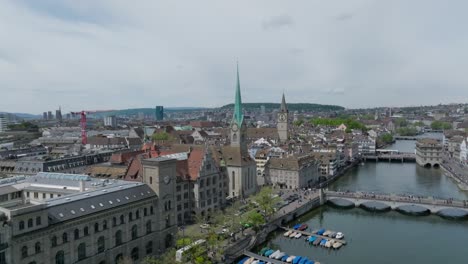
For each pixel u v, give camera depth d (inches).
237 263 5108.3
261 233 6043.3
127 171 6761.8
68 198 4335.6
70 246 4050.2
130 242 4751.5
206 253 4938.5
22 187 5433.1
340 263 5241.1
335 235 6210.6
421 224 6939.0
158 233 5162.4
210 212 6614.2
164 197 5221.5
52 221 3880.4
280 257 5265.8
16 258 3567.9
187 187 6476.4
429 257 5457.7
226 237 5639.8
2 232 3474.4
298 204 7632.9
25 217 3641.7
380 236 6318.9
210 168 6811.0
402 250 5708.7
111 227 4498.0
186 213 6476.4
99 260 4362.7
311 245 5920.3
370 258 5413.4
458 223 6973.4
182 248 4768.7
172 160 5354.3
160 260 4566.9
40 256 3772.1
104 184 5265.8
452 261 5310.0
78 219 4097.0
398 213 7623.0
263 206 6604.3
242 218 6363.2
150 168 5177.2
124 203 4648.1
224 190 7298.2
